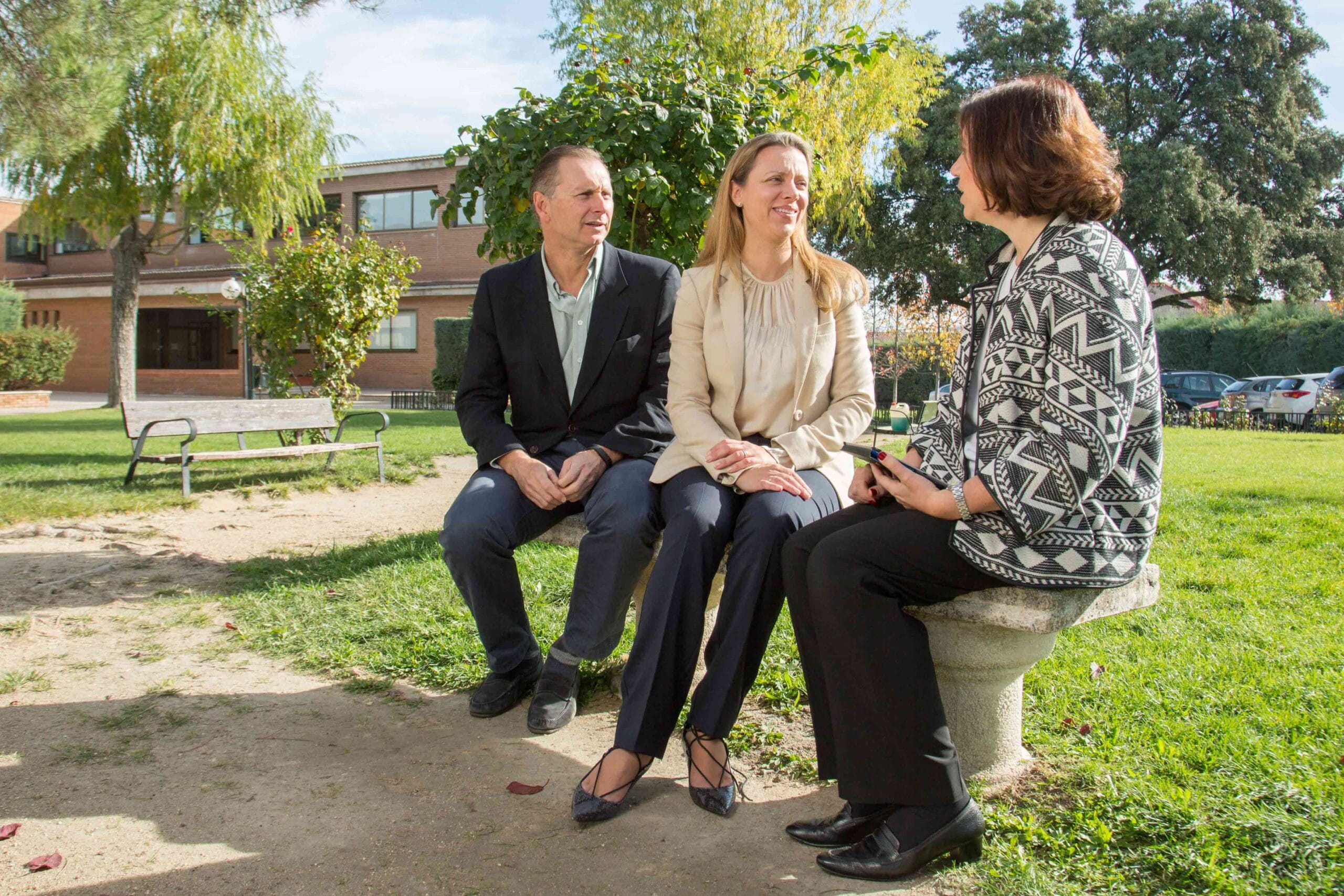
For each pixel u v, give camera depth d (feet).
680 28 43.16
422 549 16.62
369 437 39.29
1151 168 80.79
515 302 10.11
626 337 9.95
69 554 16.34
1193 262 82.38
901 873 6.26
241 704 9.71
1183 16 86.28
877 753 6.40
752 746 8.63
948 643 7.27
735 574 7.45
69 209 51.72
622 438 9.43
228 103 49.88
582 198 9.48
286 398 32.14
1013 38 88.33
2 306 83.92
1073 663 10.30
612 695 9.92
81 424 46.96
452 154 15.42
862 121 45.34
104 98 31.17
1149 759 7.89
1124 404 5.88
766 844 6.91
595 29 16.75
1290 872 6.10
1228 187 87.66
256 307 31.99
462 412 10.15
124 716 9.32
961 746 7.56
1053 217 6.43
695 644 7.51
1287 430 62.64
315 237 32.86
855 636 6.40
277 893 6.22
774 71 16.31
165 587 14.30
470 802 7.56
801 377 8.66
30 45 29.04
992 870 6.36
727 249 8.87
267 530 19.34
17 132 29.50
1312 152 89.61
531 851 6.79
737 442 8.05
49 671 10.61
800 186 8.61
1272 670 10.01
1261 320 114.42
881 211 89.35
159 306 96.12
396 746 8.68
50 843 6.83
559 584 13.99
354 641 11.69
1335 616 12.14
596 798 7.18
